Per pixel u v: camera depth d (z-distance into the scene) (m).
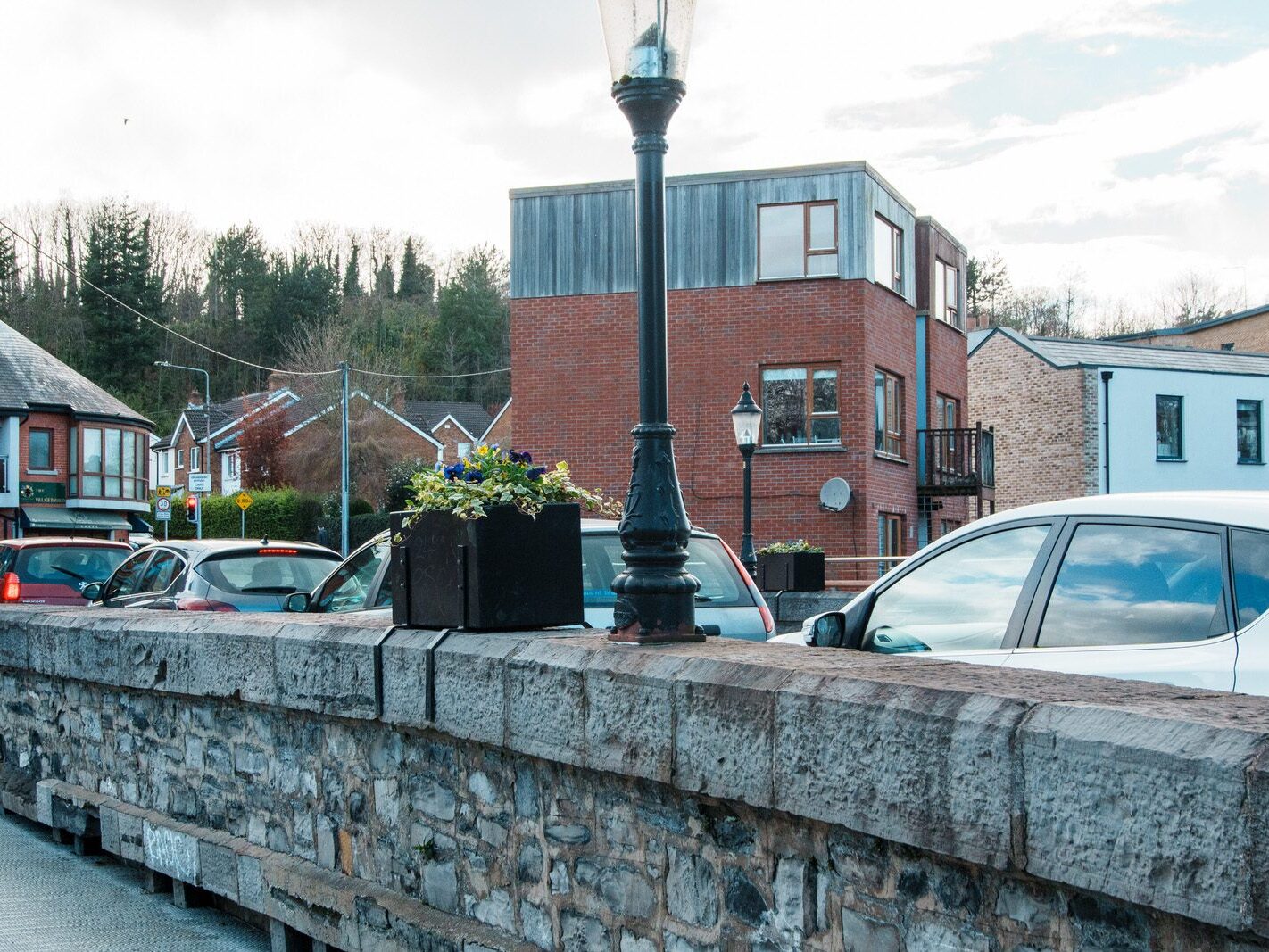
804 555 17.70
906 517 29.91
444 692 4.55
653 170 4.42
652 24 4.42
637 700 3.68
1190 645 4.18
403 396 72.06
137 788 7.19
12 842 8.27
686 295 28.38
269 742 5.91
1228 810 2.17
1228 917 2.16
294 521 56.44
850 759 2.98
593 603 7.07
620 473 28.72
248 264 86.19
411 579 4.89
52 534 53.16
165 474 82.94
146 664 6.78
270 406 63.94
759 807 3.32
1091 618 4.54
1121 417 38.72
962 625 5.04
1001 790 2.60
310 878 5.41
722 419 28.16
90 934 6.14
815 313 27.53
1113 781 2.38
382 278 92.81
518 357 29.36
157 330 81.56
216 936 6.11
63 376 54.97
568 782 4.13
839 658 3.54
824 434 27.53
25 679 8.81
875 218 28.17
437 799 4.79
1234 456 39.59
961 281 34.38
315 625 5.50
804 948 3.26
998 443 40.50
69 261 83.44
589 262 29.02
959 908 2.83
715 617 7.34
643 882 3.82
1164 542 4.45
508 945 4.33
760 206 27.97
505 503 4.60
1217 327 52.12
